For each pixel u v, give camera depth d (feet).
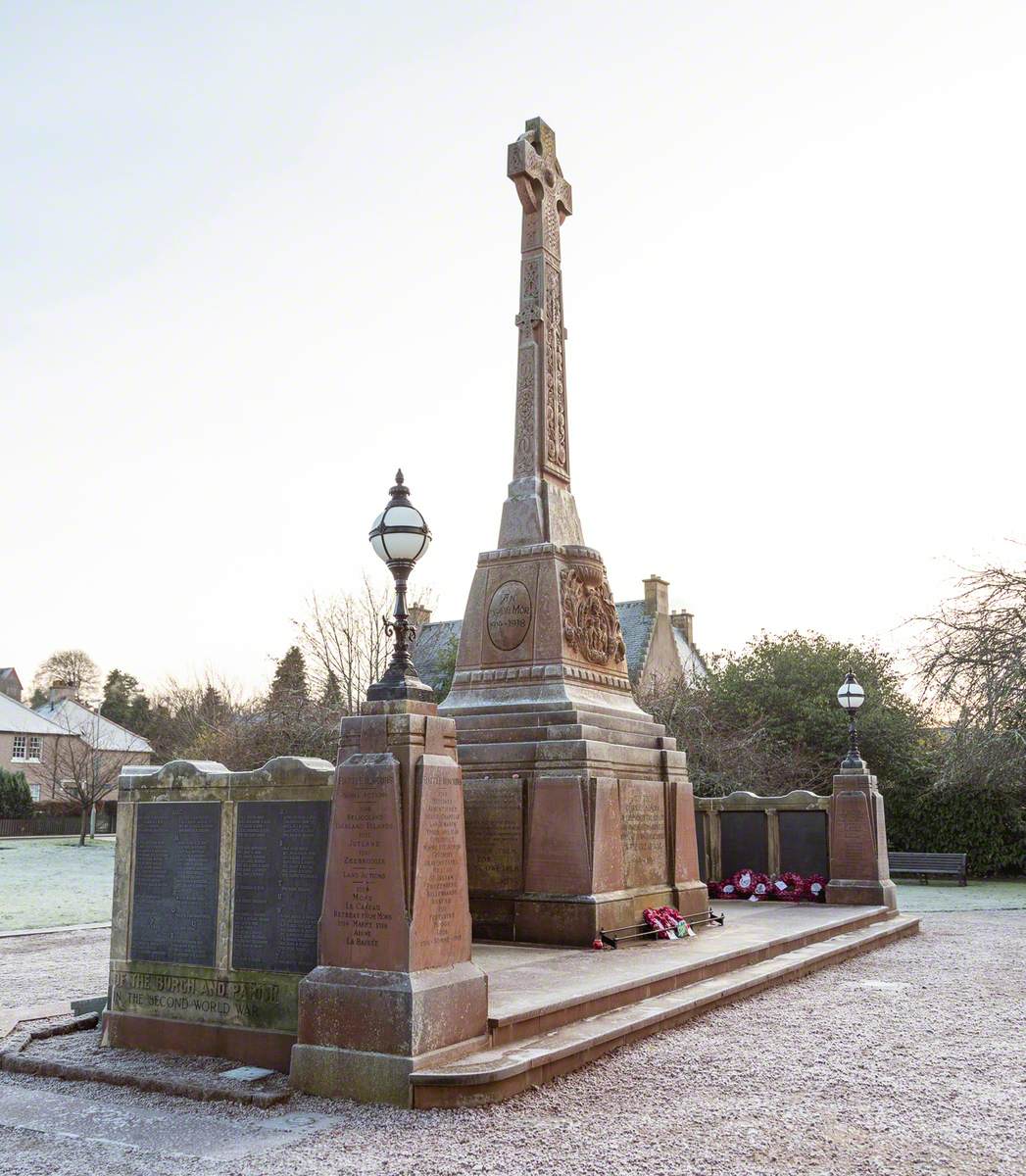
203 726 137.49
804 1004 32.78
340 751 23.84
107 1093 22.63
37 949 47.57
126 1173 17.67
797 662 111.65
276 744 101.71
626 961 33.78
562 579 44.68
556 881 39.14
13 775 182.50
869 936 46.83
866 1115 20.79
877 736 104.12
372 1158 18.25
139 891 26.55
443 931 23.08
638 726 45.78
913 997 34.09
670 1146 18.89
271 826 24.81
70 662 308.60
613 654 47.83
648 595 139.64
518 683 43.68
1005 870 102.37
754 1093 22.34
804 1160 18.16
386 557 24.95
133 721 296.30
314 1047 22.36
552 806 39.73
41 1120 20.71
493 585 45.75
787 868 60.29
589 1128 19.89
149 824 26.71
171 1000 25.55
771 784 99.96
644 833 43.09
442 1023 22.30
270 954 24.29
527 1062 22.44
